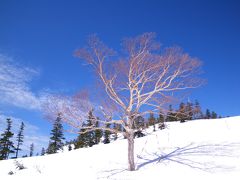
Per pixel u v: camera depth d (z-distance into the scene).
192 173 14.19
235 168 13.98
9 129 64.00
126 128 17.72
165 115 18.34
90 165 21.58
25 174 21.12
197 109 18.47
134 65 17.53
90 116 17.77
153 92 17.67
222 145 19.62
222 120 32.00
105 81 17.61
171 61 17.62
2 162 31.69
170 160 18.06
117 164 20.39
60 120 17.78
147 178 14.43
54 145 59.75
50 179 17.59
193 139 23.91
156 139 27.70
